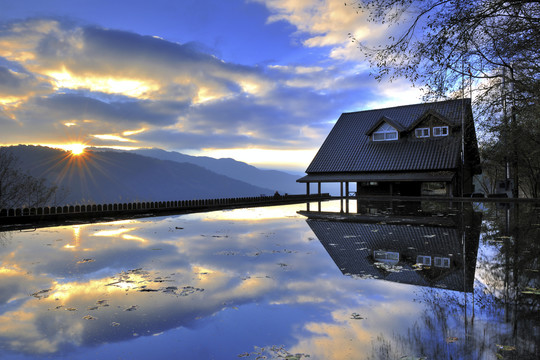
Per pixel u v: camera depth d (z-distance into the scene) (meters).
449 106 26.00
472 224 11.01
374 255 6.58
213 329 3.26
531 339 2.94
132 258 6.41
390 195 26.16
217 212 17.50
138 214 16.22
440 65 9.01
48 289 4.53
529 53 12.58
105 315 3.63
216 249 7.25
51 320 3.52
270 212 17.36
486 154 23.02
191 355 2.77
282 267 5.69
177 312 3.71
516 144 20.02
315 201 28.81
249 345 2.94
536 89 14.13
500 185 23.22
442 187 25.86
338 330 3.20
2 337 3.14
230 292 4.38
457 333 3.08
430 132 25.95
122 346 2.95
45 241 8.36
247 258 6.39
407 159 25.34
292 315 3.59
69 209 13.83
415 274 5.19
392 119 29.14
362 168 26.58
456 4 8.41
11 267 5.73
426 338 2.99
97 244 7.89
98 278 5.05
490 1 8.61
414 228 10.36
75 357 2.76
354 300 4.04
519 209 16.20
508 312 3.60
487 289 4.39
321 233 9.57
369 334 3.11
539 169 22.89
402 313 3.61
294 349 2.84
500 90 15.62
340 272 5.34
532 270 5.31
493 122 19.06
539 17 9.92
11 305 3.95
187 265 5.85
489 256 6.34
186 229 10.52
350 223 11.95
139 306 3.90
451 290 4.38
